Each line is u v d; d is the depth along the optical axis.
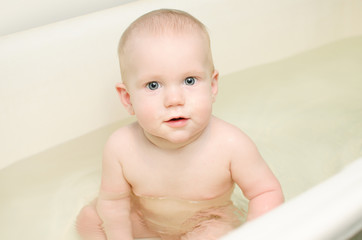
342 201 0.53
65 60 1.08
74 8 1.27
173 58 0.76
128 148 0.89
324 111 1.29
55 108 1.09
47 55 1.06
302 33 1.47
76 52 1.09
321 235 0.50
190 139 0.84
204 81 0.79
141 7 1.17
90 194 1.04
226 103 1.32
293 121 1.26
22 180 1.06
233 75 1.35
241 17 1.32
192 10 1.22
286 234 0.49
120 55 0.83
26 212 1.00
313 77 1.43
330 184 0.56
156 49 0.76
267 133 1.22
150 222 0.92
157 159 0.87
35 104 1.06
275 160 1.12
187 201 0.89
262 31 1.38
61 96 1.09
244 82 1.37
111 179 0.91
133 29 0.81
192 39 0.78
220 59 1.30
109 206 0.92
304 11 1.45
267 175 0.86
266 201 0.84
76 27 1.10
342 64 1.49
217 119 0.89
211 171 0.86
